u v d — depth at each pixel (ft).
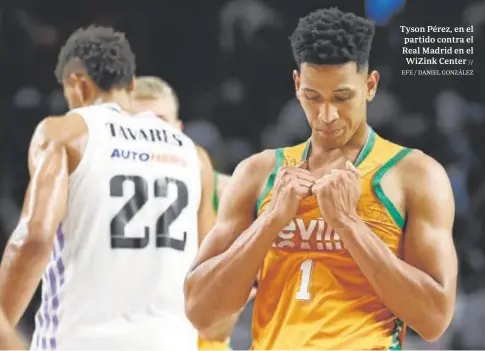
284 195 24.29
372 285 24.03
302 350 24.34
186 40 97.86
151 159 34.47
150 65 97.35
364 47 24.50
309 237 24.94
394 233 24.89
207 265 25.58
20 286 31.78
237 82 96.73
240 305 25.23
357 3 91.76
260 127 95.09
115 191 33.40
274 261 25.49
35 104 90.63
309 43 24.31
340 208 23.98
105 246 32.96
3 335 27.53
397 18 89.71
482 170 86.58
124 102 35.73
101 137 33.58
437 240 24.62
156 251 33.86
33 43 95.71
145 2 97.81
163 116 42.98
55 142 32.94
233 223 26.17
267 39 97.30
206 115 95.61
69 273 32.78
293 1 97.14
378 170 25.14
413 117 89.25
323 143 25.40
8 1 95.91
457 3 89.92
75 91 35.53
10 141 88.22
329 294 24.71
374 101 88.89
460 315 72.64
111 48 35.32
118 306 32.89
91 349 32.30
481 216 82.48
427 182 25.00
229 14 97.66
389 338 24.63
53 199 32.19
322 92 24.27
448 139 88.02
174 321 33.71
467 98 89.76
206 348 40.65
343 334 24.38
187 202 35.19
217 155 88.69
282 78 96.48
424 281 24.07
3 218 82.79
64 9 96.73
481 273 79.05
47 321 33.22
